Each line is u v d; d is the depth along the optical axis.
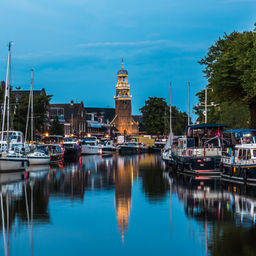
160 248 21.27
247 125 71.62
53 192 38.25
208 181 44.19
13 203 32.53
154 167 69.31
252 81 46.38
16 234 23.77
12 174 54.12
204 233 23.55
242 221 25.88
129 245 21.81
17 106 89.12
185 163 51.94
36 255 20.38
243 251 20.47
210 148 50.06
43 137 110.69
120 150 146.12
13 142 68.19
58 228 24.89
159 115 173.88
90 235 23.53
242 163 39.78
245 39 50.16
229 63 50.69
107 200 33.81
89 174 55.66
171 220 26.61
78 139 130.62
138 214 28.39
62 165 74.38
